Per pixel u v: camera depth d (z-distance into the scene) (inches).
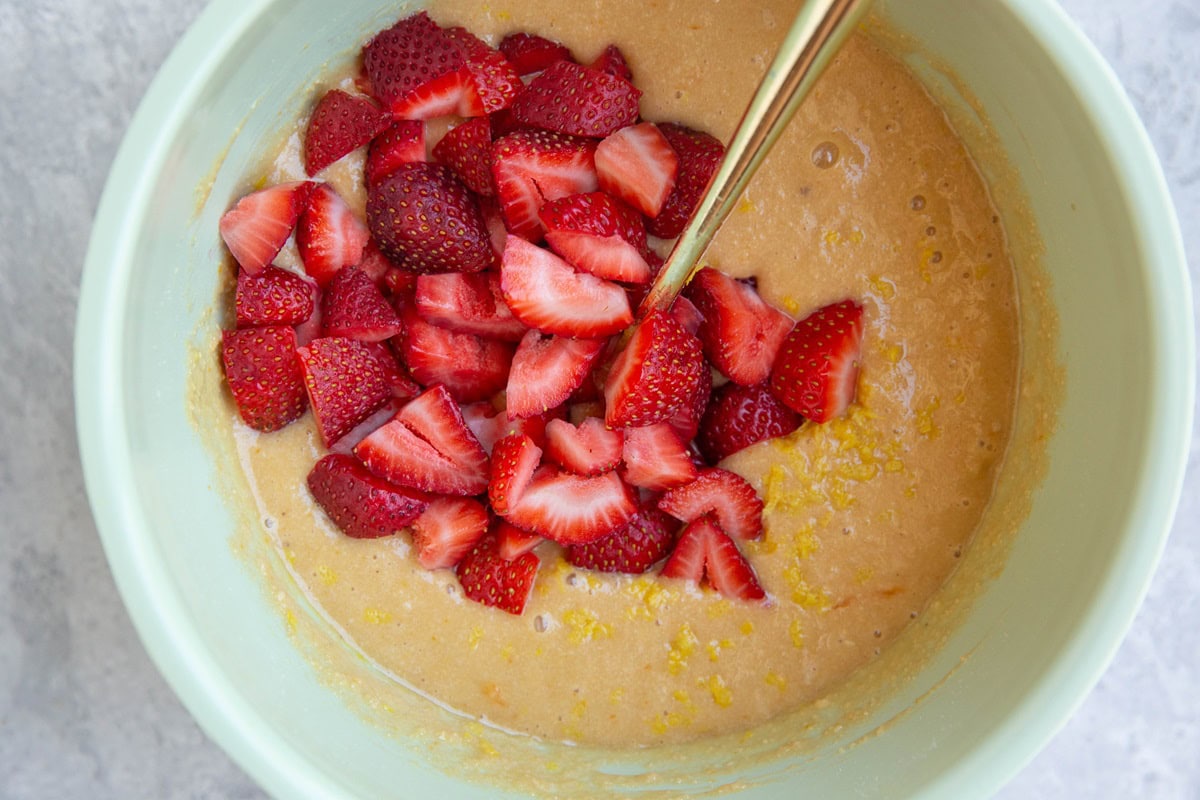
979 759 13.6
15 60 15.8
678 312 14.9
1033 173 14.5
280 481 15.1
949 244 15.0
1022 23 13.6
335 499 14.9
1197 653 16.6
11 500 16.1
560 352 15.1
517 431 15.3
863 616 15.2
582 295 14.8
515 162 14.7
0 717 16.3
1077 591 13.7
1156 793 16.6
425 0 14.6
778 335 15.0
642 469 15.1
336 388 14.7
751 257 14.9
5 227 15.9
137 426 13.6
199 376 14.7
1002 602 14.6
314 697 14.6
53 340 16.1
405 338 15.2
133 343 13.6
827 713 15.0
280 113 14.6
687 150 14.8
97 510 13.3
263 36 13.7
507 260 14.7
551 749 15.1
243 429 15.1
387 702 15.0
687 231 13.6
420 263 14.9
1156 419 13.4
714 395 15.3
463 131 14.8
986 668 14.3
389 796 14.1
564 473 15.1
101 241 13.3
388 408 15.3
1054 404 14.7
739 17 14.7
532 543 15.1
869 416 15.1
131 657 16.3
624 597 15.2
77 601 16.3
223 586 14.4
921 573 15.2
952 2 13.9
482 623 15.2
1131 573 13.4
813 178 14.9
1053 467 14.6
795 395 14.9
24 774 16.3
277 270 14.8
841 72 14.8
